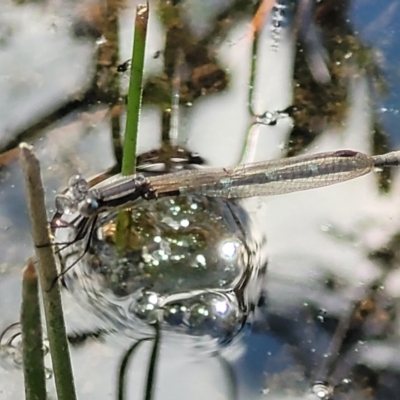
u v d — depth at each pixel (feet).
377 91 1.47
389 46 1.48
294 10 1.49
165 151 1.44
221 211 1.43
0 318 1.40
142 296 1.41
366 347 1.40
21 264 1.41
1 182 1.43
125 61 1.47
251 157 1.44
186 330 1.40
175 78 1.47
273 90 1.47
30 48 1.47
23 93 1.45
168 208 1.42
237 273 1.41
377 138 1.45
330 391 1.39
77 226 1.42
